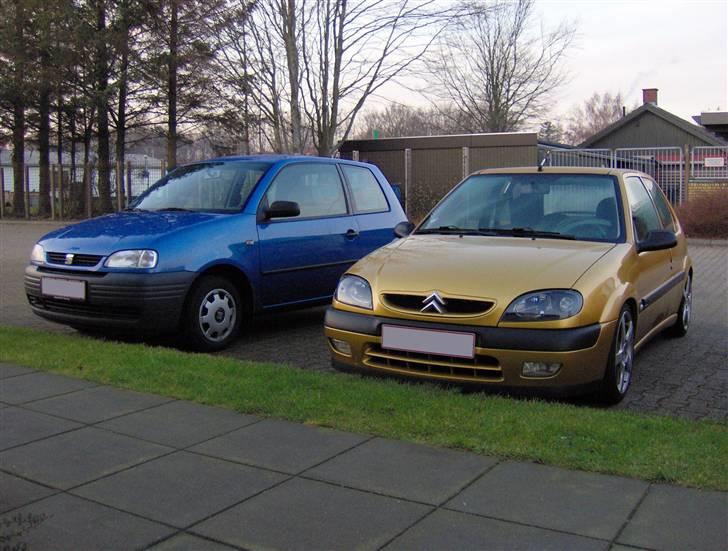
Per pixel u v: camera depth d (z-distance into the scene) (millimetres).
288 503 3438
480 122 47188
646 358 6750
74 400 5031
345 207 8336
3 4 26250
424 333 4930
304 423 4500
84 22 25266
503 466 3811
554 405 4672
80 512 3377
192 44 24656
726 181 20031
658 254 6387
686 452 3871
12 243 19109
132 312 6453
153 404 4926
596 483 3588
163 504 3445
